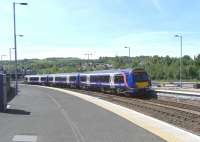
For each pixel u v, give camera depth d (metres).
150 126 19.41
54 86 101.50
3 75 27.25
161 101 39.84
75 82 80.75
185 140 15.36
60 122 20.86
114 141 15.04
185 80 116.69
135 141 15.06
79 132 17.31
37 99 41.56
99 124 20.12
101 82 62.09
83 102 37.19
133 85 48.94
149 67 125.06
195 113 27.23
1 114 24.95
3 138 15.66
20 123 20.31
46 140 15.25
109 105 33.38
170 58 144.25
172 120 24.45
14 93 53.69
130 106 34.97
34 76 123.38
